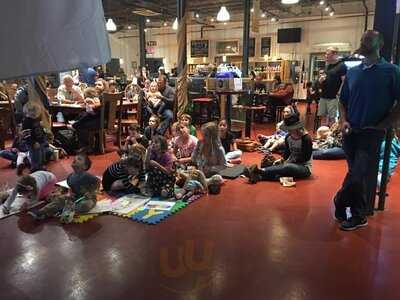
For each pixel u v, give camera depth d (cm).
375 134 277
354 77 272
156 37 1925
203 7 1431
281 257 245
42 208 310
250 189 388
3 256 245
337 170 468
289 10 1452
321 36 1498
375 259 242
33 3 61
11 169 462
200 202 349
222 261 240
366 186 304
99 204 337
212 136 425
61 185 371
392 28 288
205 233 282
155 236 276
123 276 221
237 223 301
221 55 1706
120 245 262
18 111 543
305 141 423
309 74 1544
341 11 1423
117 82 969
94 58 70
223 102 693
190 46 1798
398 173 447
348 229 286
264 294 204
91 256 246
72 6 66
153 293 205
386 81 258
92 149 555
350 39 1434
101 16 72
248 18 859
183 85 598
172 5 1360
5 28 59
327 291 207
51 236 275
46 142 470
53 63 64
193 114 850
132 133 524
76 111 566
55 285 212
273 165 432
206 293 205
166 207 332
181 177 376
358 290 208
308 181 419
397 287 211
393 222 301
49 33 63
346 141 287
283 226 295
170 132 615
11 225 295
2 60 59
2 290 207
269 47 1625
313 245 262
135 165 362
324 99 600
